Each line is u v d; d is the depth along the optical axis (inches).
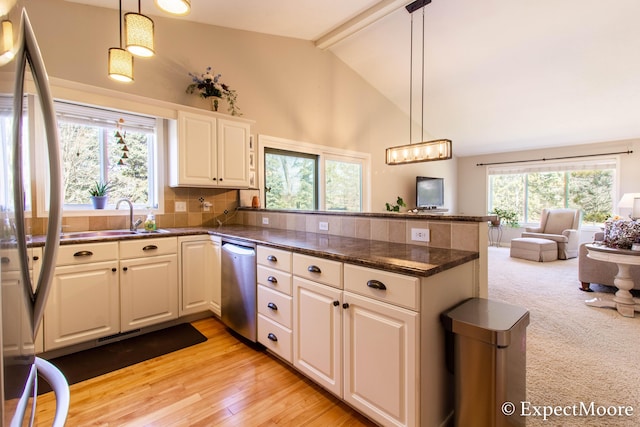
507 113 212.2
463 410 52.0
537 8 127.2
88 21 100.2
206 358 83.1
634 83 163.5
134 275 92.0
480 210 299.3
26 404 22.5
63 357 82.7
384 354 53.2
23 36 23.5
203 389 69.1
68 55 96.6
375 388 54.9
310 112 169.3
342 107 186.9
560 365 77.2
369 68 189.3
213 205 133.1
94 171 106.3
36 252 67.2
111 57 84.5
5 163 19.2
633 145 224.2
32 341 24.9
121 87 107.0
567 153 252.1
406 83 199.3
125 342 92.0
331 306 62.7
